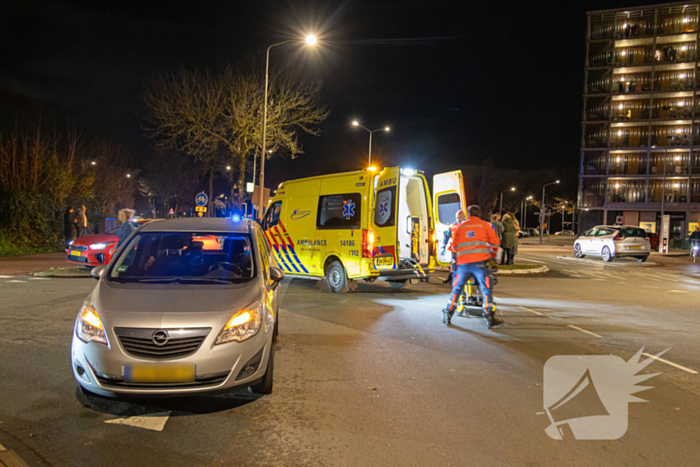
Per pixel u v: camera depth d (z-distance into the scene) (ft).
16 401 14.24
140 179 180.86
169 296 14.37
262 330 14.15
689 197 156.25
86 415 13.37
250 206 68.49
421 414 13.74
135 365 12.66
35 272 42.88
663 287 45.70
